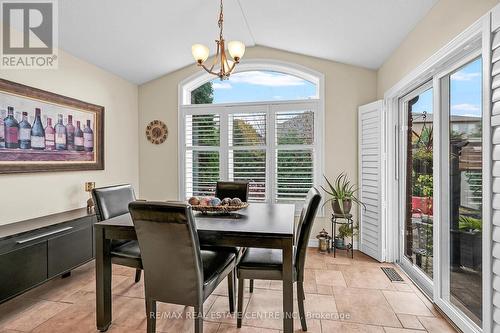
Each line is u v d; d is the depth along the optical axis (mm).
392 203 3486
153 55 3824
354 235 3840
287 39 3703
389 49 3268
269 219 2238
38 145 2861
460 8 1935
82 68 3471
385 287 2807
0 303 2148
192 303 1770
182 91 4477
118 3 2699
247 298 2604
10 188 2625
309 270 3236
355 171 3965
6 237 2209
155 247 1758
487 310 1667
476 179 1967
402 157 3385
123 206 2748
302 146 4121
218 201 2500
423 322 2201
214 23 3377
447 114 2289
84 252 3002
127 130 4328
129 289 2764
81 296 2621
